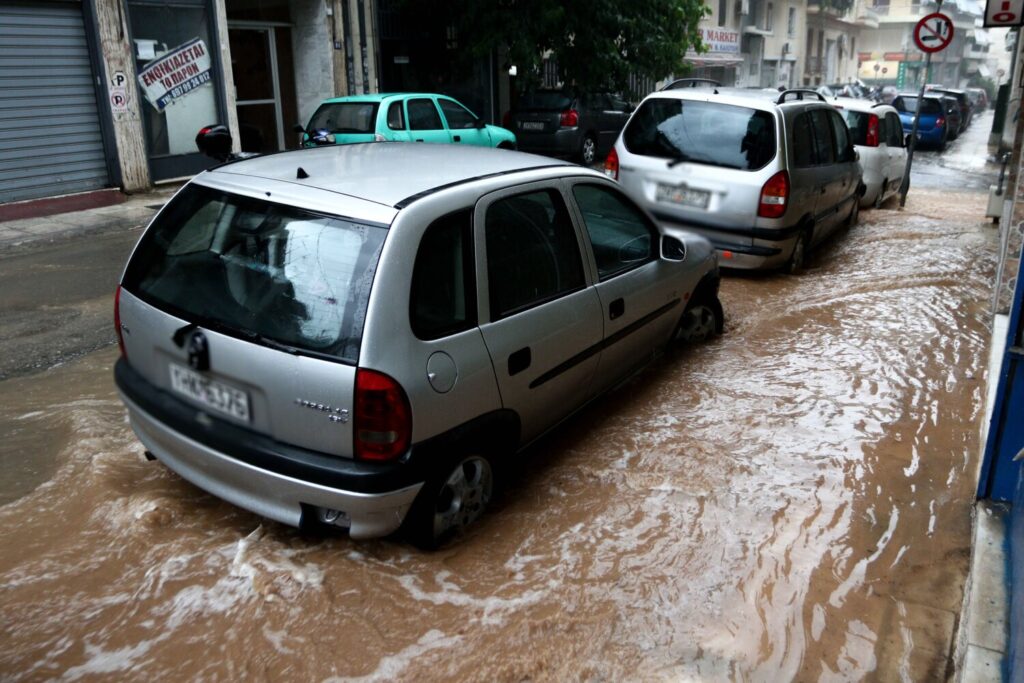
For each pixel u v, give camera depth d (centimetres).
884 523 374
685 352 586
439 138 1254
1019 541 301
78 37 1160
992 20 741
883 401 507
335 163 382
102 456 408
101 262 845
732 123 745
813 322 657
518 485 400
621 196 472
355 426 294
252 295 318
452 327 326
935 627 307
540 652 284
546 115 1653
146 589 308
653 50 1781
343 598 307
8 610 295
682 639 295
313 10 1556
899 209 1238
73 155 1182
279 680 268
